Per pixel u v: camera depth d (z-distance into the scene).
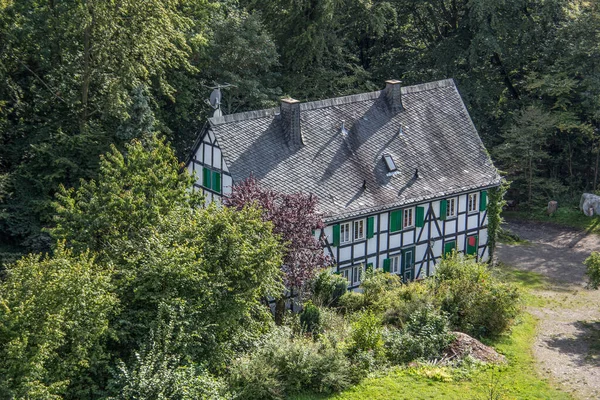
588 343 78.69
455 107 105.81
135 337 57.06
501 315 77.00
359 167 93.44
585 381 68.19
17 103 100.50
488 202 102.81
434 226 97.44
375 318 68.19
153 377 51.50
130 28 93.44
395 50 144.12
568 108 131.62
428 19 143.62
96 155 96.38
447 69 134.00
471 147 103.50
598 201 125.62
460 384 64.56
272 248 61.81
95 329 52.00
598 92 126.25
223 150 87.94
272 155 89.75
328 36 126.25
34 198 95.38
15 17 95.81
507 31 132.62
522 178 130.50
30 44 98.44
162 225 62.97
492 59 138.25
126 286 57.50
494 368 68.62
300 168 90.06
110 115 97.44
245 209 64.38
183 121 117.19
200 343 57.03
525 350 74.81
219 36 115.12
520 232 120.94
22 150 99.69
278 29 124.31
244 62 116.75
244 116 90.69
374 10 131.88
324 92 123.88
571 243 116.69
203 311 58.84
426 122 102.06
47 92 101.62
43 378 49.72
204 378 53.19
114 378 52.75
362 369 63.53
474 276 81.38
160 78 100.38
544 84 128.00
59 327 50.03
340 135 94.75
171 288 57.41
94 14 91.88
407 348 68.56
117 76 95.44
